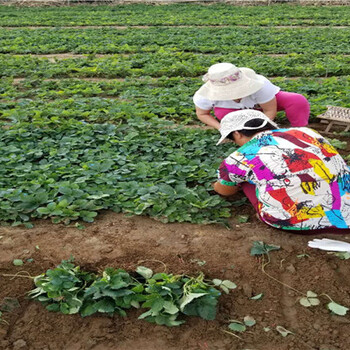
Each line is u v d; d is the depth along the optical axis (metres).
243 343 2.88
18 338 2.91
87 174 4.76
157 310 3.00
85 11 24.34
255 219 4.21
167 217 4.13
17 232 3.94
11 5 27.23
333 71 9.84
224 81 4.56
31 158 5.31
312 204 3.56
